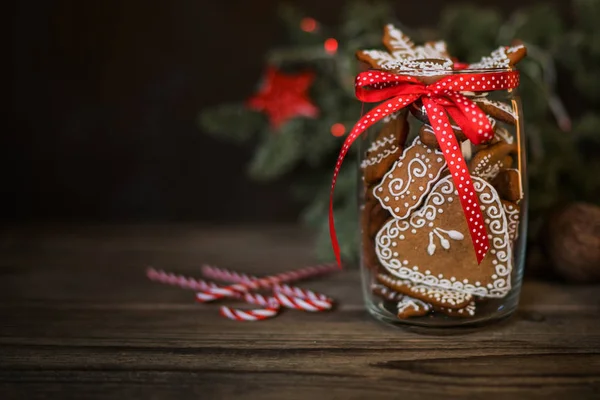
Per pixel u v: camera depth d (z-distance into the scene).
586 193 0.80
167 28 0.92
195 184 0.96
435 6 0.90
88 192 0.96
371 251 0.62
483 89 0.57
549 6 0.84
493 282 0.59
